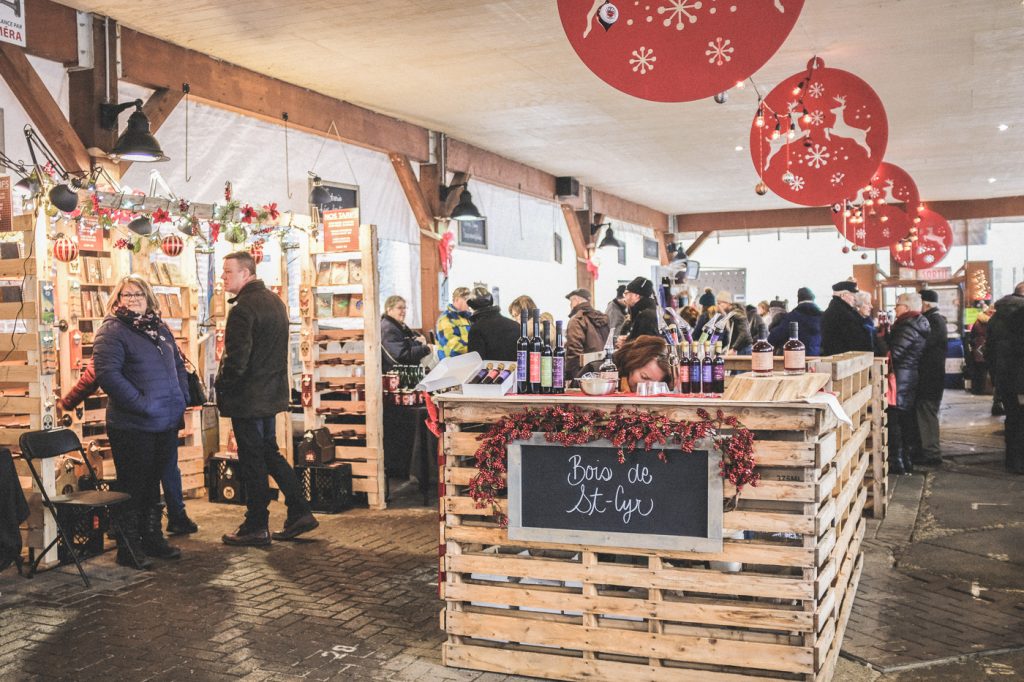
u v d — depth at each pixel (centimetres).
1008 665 352
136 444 513
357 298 693
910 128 1124
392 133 1008
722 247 2555
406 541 563
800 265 2484
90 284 655
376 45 728
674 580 329
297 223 739
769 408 314
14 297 535
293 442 708
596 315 791
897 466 782
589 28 358
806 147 596
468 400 357
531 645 354
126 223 641
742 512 322
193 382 625
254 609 429
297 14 647
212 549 545
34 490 518
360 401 692
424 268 1093
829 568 338
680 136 1132
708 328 408
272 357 554
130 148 596
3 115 602
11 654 377
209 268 815
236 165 816
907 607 423
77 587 467
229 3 621
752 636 323
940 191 1728
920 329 782
